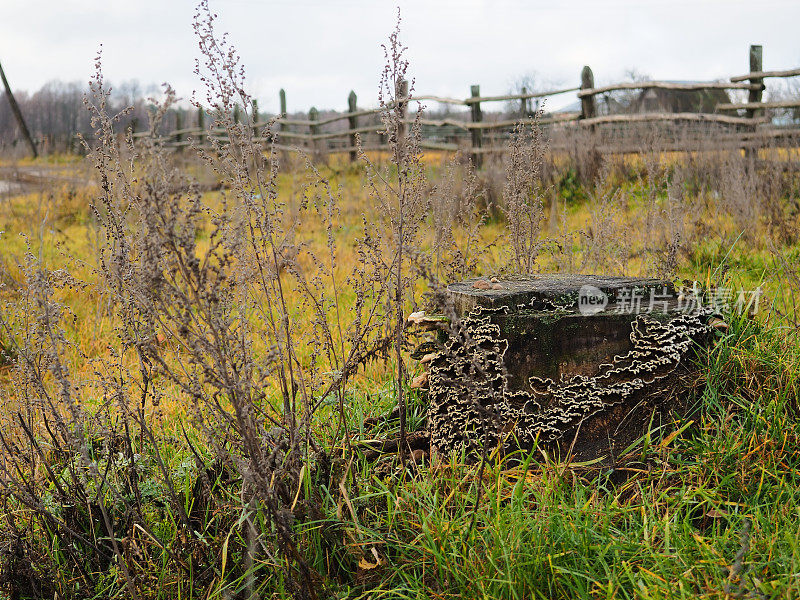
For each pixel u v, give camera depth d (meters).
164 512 2.98
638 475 3.04
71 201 12.66
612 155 10.59
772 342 3.62
